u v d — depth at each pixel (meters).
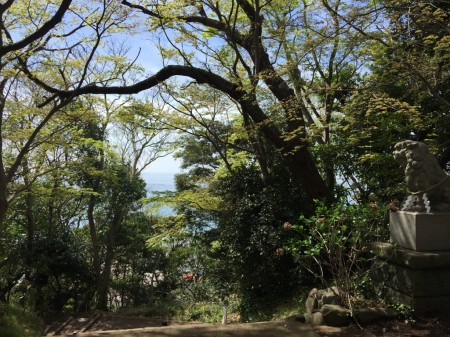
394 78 6.20
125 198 19.31
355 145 9.00
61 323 12.06
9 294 15.19
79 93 9.98
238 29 11.58
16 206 15.45
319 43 6.29
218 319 10.49
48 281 15.76
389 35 6.29
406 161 4.86
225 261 12.90
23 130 12.23
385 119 8.24
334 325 4.32
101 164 17.88
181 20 9.73
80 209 20.12
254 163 11.62
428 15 5.73
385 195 8.67
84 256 17.03
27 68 9.52
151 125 11.74
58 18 6.81
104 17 8.97
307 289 8.77
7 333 6.65
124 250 20.72
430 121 7.75
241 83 10.20
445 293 4.38
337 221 5.00
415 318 4.28
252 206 10.30
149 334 3.95
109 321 11.87
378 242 5.09
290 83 10.75
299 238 9.00
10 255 14.99
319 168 10.96
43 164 14.57
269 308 9.34
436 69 6.08
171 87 11.10
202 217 14.47
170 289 21.23
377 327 4.18
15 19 9.05
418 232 4.49
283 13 10.70
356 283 4.93
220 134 13.97
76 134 13.88
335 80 10.60
